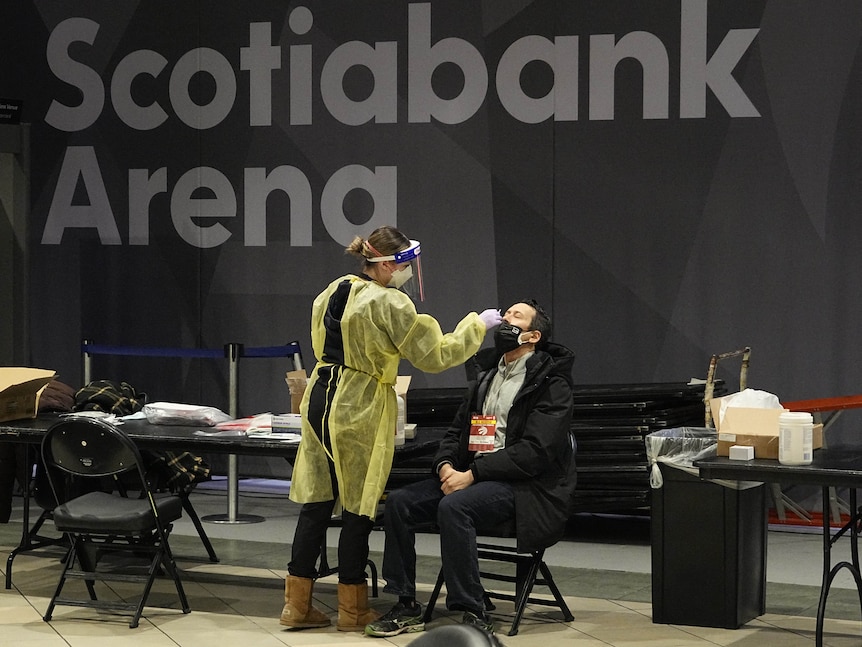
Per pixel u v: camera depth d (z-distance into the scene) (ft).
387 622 14.79
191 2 26.14
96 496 16.20
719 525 14.99
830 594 17.08
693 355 22.88
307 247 25.53
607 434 20.58
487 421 15.05
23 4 27.37
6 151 24.13
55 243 27.37
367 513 14.64
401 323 14.52
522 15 23.71
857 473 12.50
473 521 14.58
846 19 21.75
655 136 22.94
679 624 15.25
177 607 16.25
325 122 25.26
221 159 26.11
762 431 13.55
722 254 22.63
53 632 15.02
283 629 15.16
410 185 24.68
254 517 22.81
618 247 23.25
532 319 15.25
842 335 21.97
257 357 23.61
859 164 21.76
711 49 22.56
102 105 26.91
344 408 14.64
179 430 16.75
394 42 24.67
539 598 16.16
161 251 26.63
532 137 23.73
